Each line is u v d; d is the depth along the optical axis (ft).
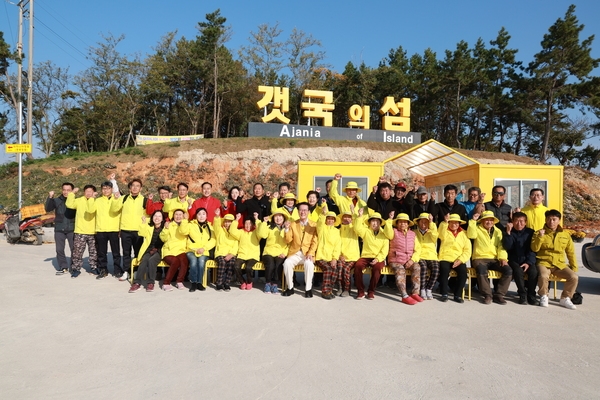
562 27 124.26
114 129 148.87
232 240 25.79
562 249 22.72
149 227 25.17
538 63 131.03
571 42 123.85
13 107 135.03
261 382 11.96
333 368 13.07
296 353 14.33
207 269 26.45
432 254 23.89
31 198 86.84
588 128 145.07
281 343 15.35
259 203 28.55
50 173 96.58
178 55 156.25
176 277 28.17
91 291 24.06
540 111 143.64
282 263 25.00
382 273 23.93
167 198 28.53
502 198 27.07
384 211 25.82
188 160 99.81
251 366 13.15
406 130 113.91
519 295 23.13
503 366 13.56
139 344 15.12
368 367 13.20
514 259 23.32
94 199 28.43
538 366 13.64
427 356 14.32
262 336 16.14
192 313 19.40
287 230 24.18
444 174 45.03
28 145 61.31
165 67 152.05
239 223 26.25
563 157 156.56
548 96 132.57
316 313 19.85
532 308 22.08
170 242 25.00
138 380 12.05
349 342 15.60
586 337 16.89
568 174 111.45
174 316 18.85
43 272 29.99
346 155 101.76
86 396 11.02
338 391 11.44
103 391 11.32
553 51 125.90
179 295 23.35
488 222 23.94
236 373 12.59
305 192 35.65
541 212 26.58
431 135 176.24
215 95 151.12
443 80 148.97
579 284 29.58
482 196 27.30
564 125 145.69
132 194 28.30
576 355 14.74
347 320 18.74
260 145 103.55
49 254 39.91
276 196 27.12
